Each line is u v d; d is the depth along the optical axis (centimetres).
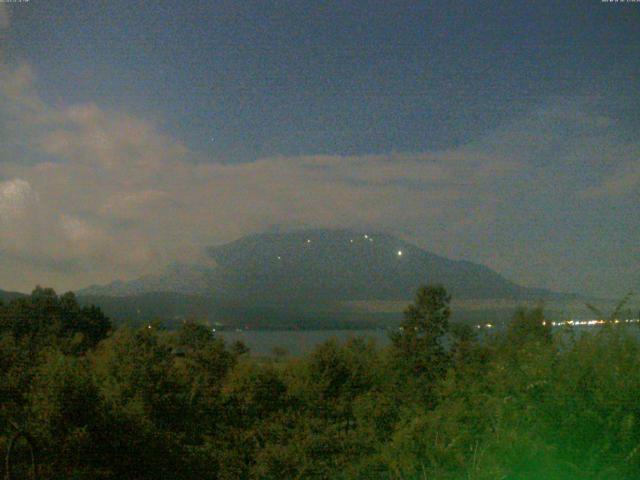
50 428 1156
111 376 1655
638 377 582
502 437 572
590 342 632
